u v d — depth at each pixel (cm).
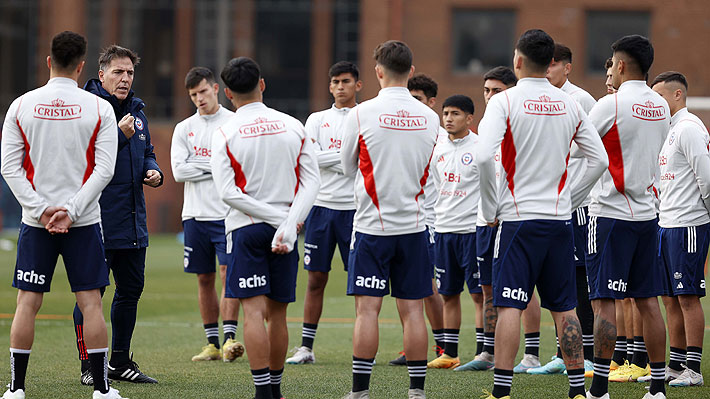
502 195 2058
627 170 2191
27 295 2091
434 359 2970
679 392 2350
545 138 2022
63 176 2062
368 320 2094
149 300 4762
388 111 2092
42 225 2069
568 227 2047
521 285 2023
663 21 11362
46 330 3553
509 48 11681
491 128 1997
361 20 11931
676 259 2486
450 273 2834
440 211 2875
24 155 2070
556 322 2089
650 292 2211
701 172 2438
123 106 2508
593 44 11525
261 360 2048
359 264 2108
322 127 3108
